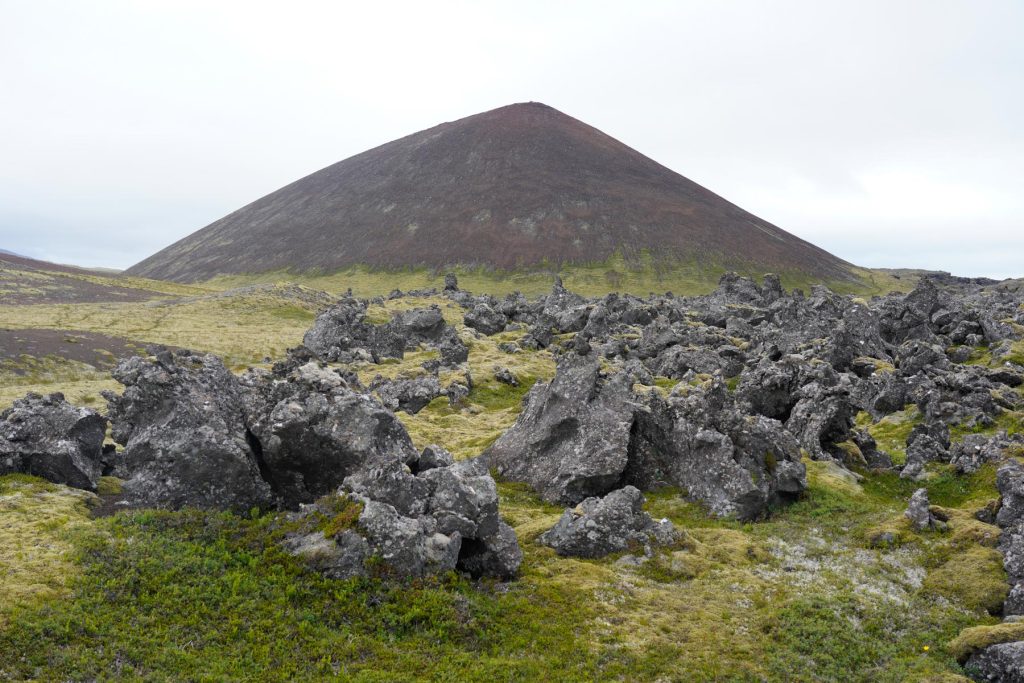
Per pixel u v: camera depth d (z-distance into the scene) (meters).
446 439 57.12
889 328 95.75
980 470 42.16
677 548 31.20
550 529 32.22
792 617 25.05
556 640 22.62
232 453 28.53
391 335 105.25
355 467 29.48
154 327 126.75
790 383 54.12
